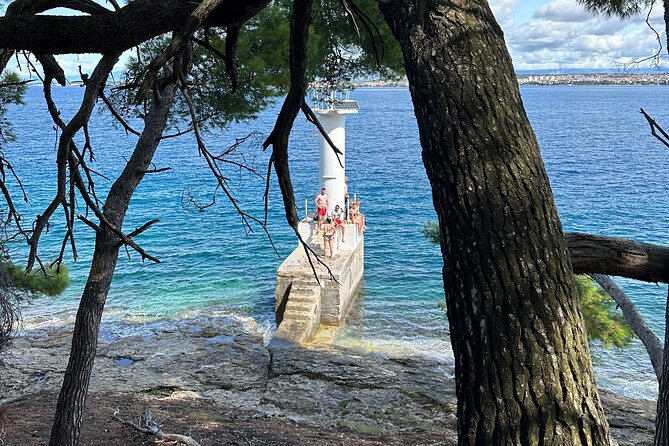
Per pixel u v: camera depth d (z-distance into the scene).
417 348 18.36
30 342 15.73
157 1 2.29
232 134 62.62
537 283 1.89
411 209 40.34
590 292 11.59
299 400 10.59
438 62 2.12
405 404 10.52
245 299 23.14
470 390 1.88
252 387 11.58
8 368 12.28
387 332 19.64
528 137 2.07
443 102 2.07
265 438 7.99
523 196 1.96
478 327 1.88
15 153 57.62
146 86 1.77
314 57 7.45
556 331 1.86
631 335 11.95
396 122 116.56
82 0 3.01
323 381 11.66
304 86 2.36
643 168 57.81
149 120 5.11
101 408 8.91
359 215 24.50
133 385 11.54
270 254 29.86
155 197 43.53
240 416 9.45
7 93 7.56
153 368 12.73
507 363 1.83
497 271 1.90
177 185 47.62
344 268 20.28
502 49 2.18
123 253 29.45
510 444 1.78
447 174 2.02
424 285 24.84
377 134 93.06
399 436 8.89
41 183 43.94
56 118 3.87
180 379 11.99
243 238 32.78
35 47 2.41
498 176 1.97
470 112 2.03
